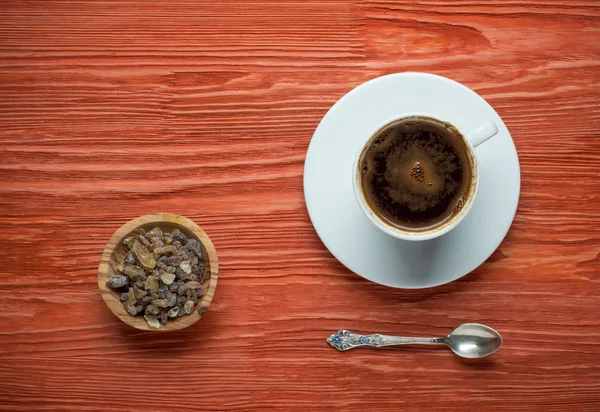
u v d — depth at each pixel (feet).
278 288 2.14
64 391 2.14
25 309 2.13
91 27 2.13
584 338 2.13
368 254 2.02
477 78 2.12
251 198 2.13
